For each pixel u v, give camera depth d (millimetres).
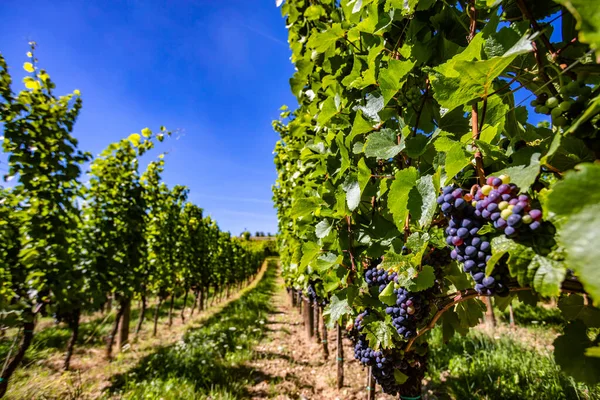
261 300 13719
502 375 3830
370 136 1409
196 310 14422
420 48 1408
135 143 6527
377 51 1477
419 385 1683
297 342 7004
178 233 10844
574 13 535
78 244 5645
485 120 1093
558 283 677
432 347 5113
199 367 4961
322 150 2305
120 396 4082
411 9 1357
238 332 7590
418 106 1411
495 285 875
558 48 975
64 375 4289
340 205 1820
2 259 4008
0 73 3857
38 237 4035
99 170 6270
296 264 2705
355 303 1716
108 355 6094
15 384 3945
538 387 3420
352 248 1896
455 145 938
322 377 4719
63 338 7461
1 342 5332
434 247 1346
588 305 1004
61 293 4160
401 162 1687
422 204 1156
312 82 2605
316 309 6473
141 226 6922
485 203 837
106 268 5785
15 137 3941
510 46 915
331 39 1904
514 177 833
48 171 4266
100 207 6148
